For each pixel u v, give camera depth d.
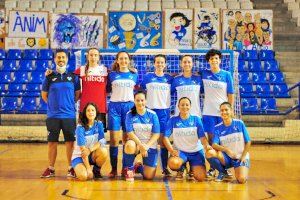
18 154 7.83
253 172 5.93
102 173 5.82
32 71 11.98
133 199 4.12
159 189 4.65
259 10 12.62
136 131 5.25
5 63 12.20
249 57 12.46
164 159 5.60
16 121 10.80
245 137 5.19
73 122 5.47
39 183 4.97
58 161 6.97
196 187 4.79
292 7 14.89
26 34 12.63
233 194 4.38
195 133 5.29
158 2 14.62
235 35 12.53
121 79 5.45
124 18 12.49
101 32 12.51
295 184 5.00
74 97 5.54
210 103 5.61
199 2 14.64
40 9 14.31
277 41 13.59
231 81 5.68
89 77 5.49
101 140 5.30
